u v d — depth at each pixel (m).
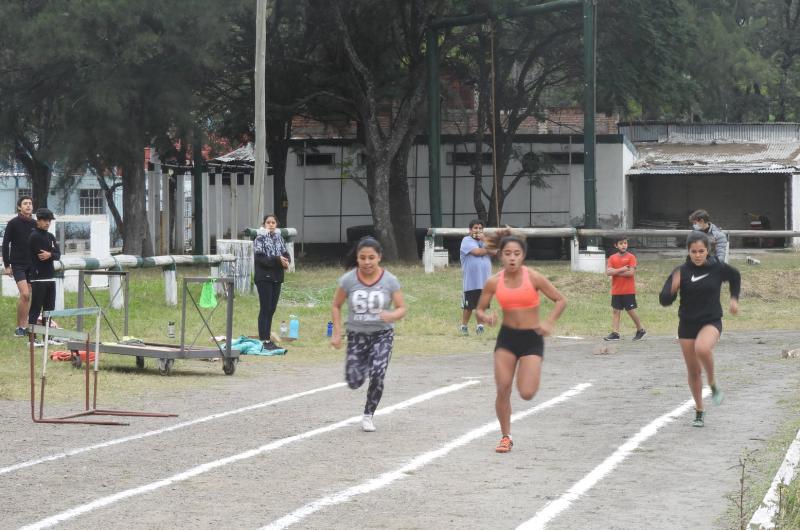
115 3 33.62
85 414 13.79
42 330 13.52
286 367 19.11
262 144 29.66
